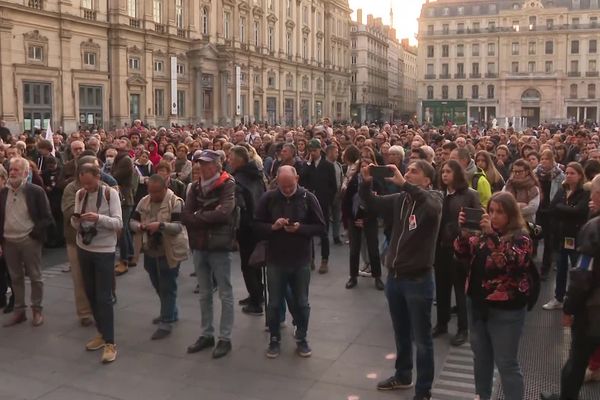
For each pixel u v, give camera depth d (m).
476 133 27.83
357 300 10.32
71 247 9.05
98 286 7.86
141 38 47.09
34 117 38.38
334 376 7.27
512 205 5.63
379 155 12.32
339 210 14.87
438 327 8.71
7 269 9.66
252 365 7.61
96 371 7.44
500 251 5.58
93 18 42.81
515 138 20.67
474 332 5.94
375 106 124.25
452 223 8.21
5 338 8.55
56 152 16.67
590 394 6.88
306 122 77.88
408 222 6.45
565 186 9.68
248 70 62.81
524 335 8.70
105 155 14.28
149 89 47.97
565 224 9.48
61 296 10.54
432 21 108.19
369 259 11.67
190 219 7.86
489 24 105.06
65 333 8.77
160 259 8.59
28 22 37.53
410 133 23.20
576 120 91.75
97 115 43.62
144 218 8.77
